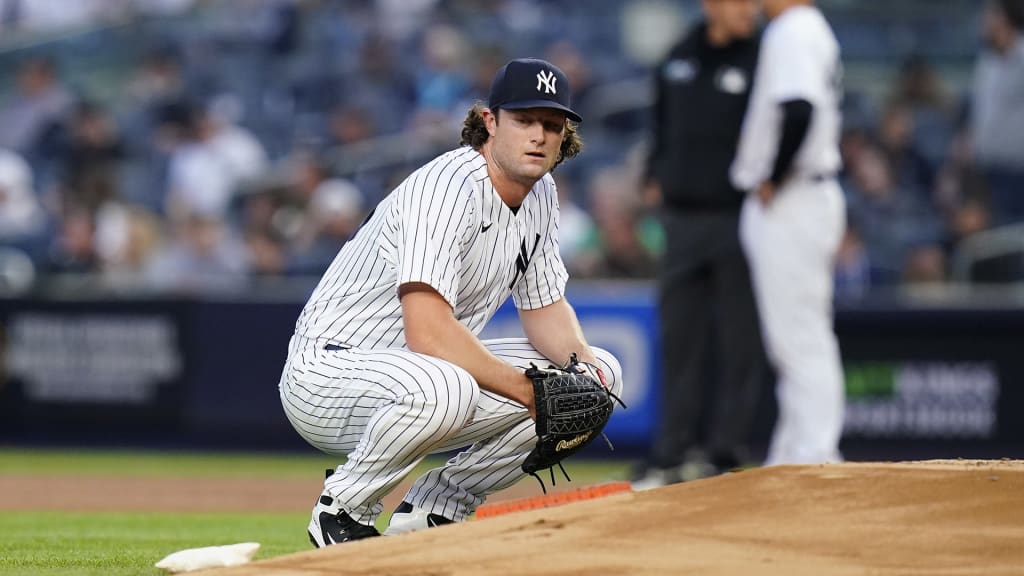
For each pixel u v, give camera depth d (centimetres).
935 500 1317
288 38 5728
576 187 5041
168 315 4041
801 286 2567
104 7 6012
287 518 2408
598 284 4100
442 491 1513
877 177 4941
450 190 1375
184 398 4019
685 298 2739
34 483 3178
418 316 1352
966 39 5656
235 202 5053
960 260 4444
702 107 2688
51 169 5250
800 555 1172
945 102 5300
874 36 5688
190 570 1331
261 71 5647
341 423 1426
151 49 5803
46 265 4684
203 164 5016
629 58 5656
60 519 2358
